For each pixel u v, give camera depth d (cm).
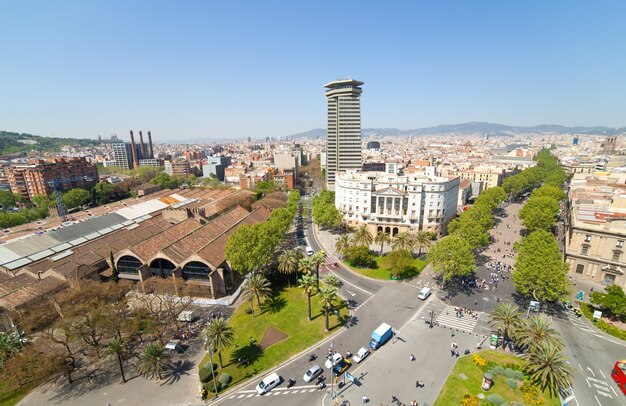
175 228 13175
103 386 6562
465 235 11988
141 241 12244
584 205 12319
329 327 8294
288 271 9850
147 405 6069
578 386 6231
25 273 10081
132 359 7338
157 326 7738
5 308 8269
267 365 7038
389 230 15662
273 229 11169
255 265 9675
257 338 7919
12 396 6312
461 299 9606
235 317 8838
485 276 11094
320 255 9312
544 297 8462
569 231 12756
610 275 9988
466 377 6512
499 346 7444
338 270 11850
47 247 11881
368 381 6512
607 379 6412
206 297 9819
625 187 15975
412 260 11225
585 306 8819
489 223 14512
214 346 6506
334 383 6481
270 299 9662
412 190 14812
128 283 9244
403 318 8700
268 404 6019
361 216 16075
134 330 7181
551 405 5762
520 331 6606
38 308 8069
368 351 7312
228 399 6172
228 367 6975
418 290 10244
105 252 11738
